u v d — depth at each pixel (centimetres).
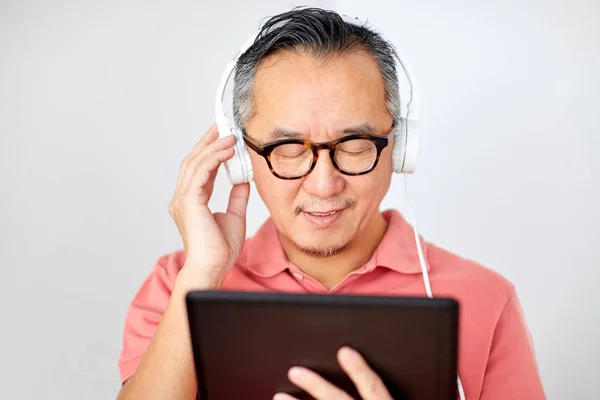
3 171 219
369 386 88
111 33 214
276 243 150
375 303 86
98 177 218
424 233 218
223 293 89
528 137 214
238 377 93
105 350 221
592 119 211
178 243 220
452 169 216
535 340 218
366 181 126
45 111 217
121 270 220
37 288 221
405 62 132
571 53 210
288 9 215
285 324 89
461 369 142
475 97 214
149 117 217
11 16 214
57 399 221
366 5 214
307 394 92
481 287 147
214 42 215
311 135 122
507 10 210
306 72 122
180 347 122
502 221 216
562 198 214
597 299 216
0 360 223
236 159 135
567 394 218
